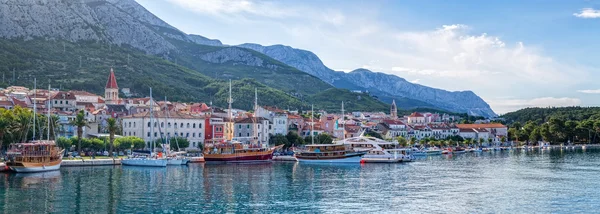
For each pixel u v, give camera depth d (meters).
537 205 97.62
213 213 89.25
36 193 105.56
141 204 96.19
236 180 133.50
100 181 125.94
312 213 89.75
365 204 98.38
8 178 129.25
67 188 113.06
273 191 114.25
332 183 129.25
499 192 113.88
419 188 120.19
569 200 103.12
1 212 86.50
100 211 89.06
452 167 181.88
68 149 193.38
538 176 147.00
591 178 140.88
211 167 174.25
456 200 103.12
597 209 93.56
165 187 118.12
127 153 198.88
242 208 93.88
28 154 143.75
